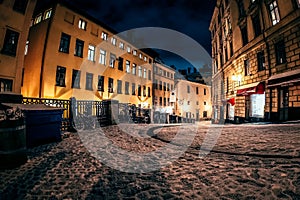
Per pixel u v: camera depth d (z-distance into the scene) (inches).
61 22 694.5
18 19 525.0
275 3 470.9
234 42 722.8
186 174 127.3
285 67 441.4
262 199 88.7
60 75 699.4
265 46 510.6
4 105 208.5
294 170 118.0
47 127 230.5
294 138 212.8
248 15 598.9
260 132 283.6
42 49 656.4
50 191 104.4
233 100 710.5
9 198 96.4
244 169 128.1
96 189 107.1
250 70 597.9
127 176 127.1
